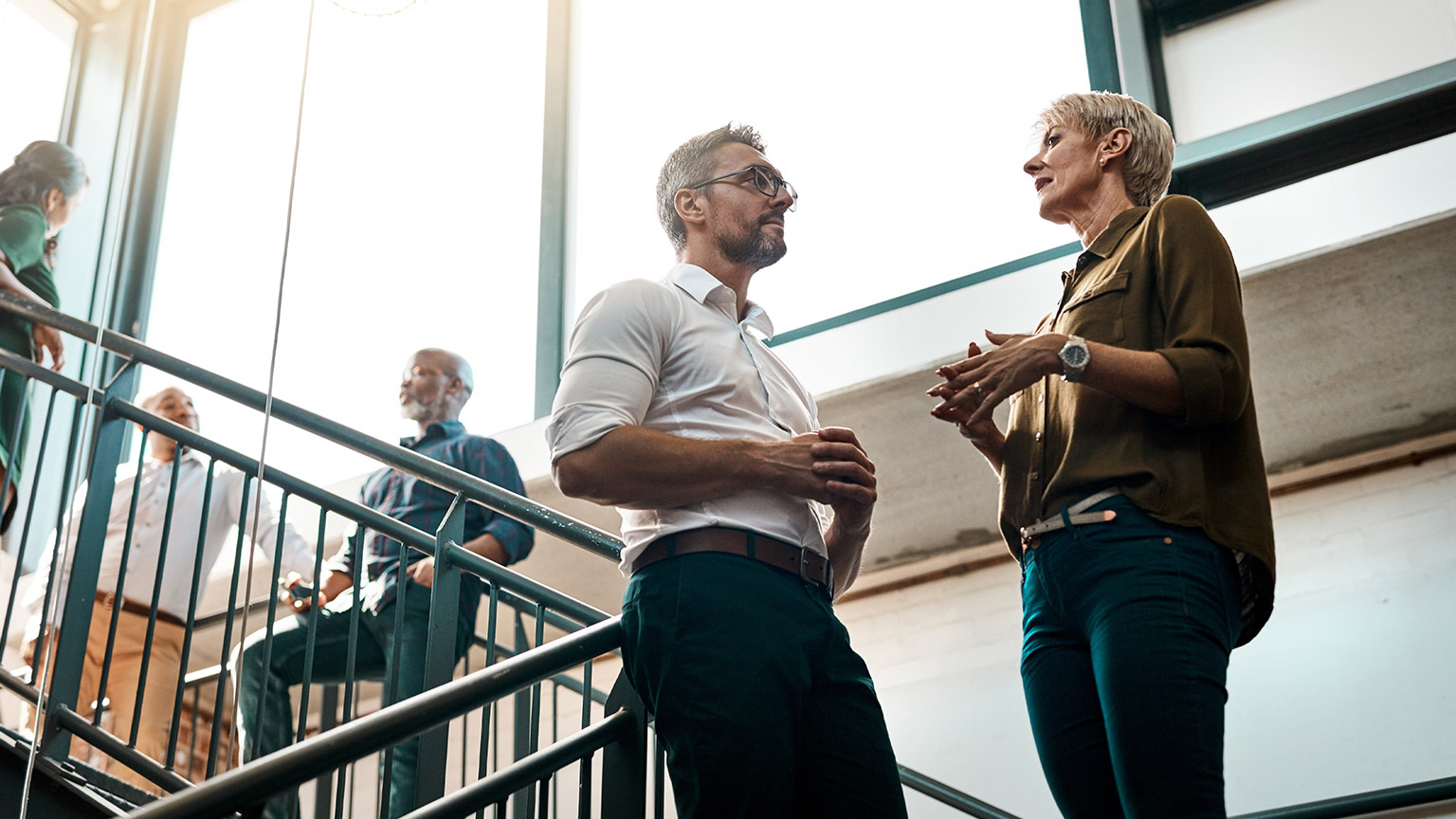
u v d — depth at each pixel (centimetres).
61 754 238
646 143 514
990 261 421
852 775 144
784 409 166
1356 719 323
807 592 151
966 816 360
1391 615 335
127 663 351
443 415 369
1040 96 436
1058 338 159
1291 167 368
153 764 231
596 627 168
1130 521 153
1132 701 142
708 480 147
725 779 134
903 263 436
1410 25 388
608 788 167
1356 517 356
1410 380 349
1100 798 152
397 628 239
